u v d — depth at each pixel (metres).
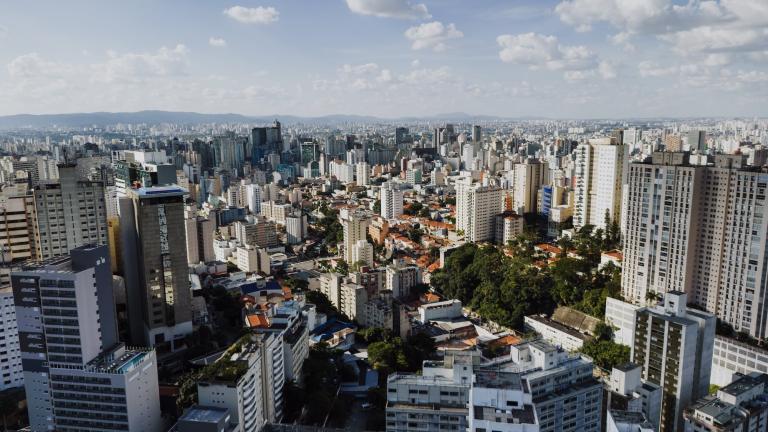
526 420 123.00
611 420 148.12
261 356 195.62
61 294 181.50
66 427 189.12
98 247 192.38
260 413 192.62
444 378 171.25
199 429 159.25
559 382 169.00
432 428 163.00
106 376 183.25
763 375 190.25
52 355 185.75
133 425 186.75
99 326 191.88
